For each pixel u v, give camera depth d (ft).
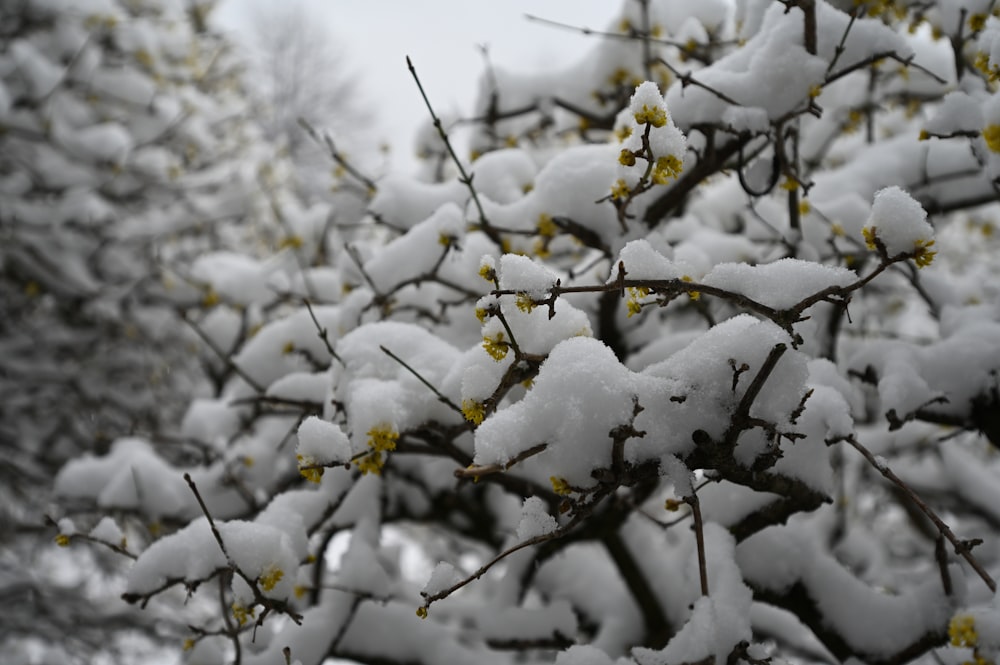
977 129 6.71
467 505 11.61
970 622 4.73
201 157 21.02
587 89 10.84
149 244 19.17
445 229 8.21
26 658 20.54
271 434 11.69
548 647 9.89
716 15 10.09
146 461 10.78
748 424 4.87
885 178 9.68
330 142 10.92
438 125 7.26
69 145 17.11
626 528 10.28
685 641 5.32
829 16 7.52
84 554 21.06
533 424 4.87
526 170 9.57
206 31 23.95
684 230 10.64
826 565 7.77
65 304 19.62
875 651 7.29
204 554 6.34
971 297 8.72
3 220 17.61
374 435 6.14
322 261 14.42
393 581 11.10
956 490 12.27
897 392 7.11
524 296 4.58
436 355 7.20
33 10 17.57
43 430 19.92
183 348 20.31
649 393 4.97
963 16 7.38
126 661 20.94
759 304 4.91
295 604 8.25
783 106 7.45
